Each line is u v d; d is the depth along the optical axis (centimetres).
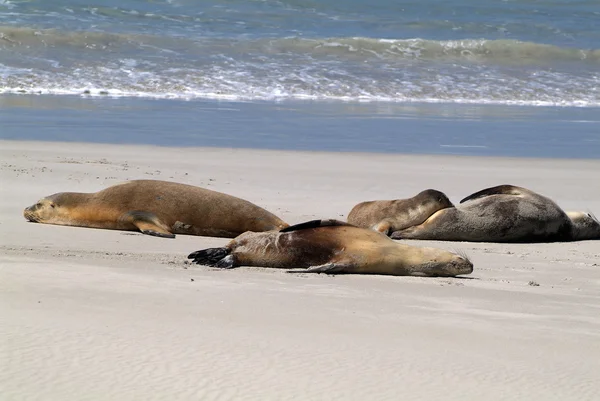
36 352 1111
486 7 9188
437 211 2544
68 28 6775
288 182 3206
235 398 1009
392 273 1916
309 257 1916
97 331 1220
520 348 1325
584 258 2320
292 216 2617
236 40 6844
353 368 1152
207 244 2231
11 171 3083
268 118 4803
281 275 1820
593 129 4850
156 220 2355
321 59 6562
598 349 1347
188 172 3275
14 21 6912
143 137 4053
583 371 1222
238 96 5503
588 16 9081
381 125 4719
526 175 3550
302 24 7856
